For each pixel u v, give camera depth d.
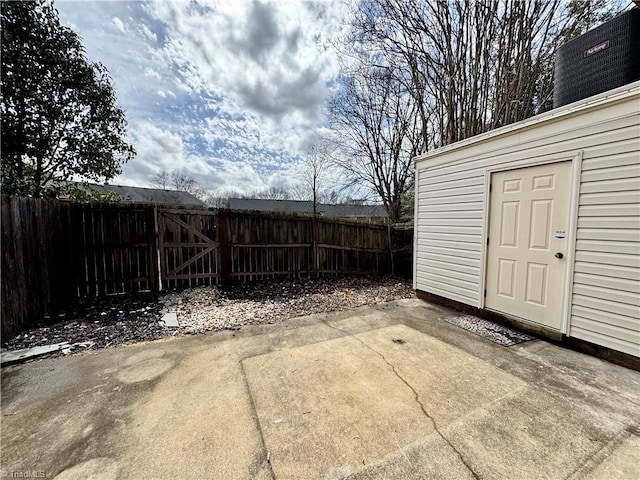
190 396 2.00
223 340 3.02
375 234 7.27
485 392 2.04
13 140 4.16
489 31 5.36
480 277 3.71
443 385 2.13
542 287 3.01
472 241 3.81
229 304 4.36
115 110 5.31
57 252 3.75
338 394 2.02
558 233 2.84
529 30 5.07
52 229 3.64
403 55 6.25
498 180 3.44
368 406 1.88
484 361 2.52
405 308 4.25
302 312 4.04
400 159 10.23
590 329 2.61
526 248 3.15
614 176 2.39
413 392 2.04
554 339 2.89
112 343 2.91
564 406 1.86
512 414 1.79
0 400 1.94
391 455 1.46
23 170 4.54
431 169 4.49
